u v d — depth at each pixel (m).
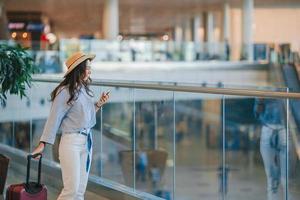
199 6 27.38
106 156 8.40
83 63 3.55
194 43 18.50
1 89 5.06
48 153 5.45
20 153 6.64
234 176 11.28
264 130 5.91
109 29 22.64
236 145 12.03
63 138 3.55
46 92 6.63
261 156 6.25
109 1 22.69
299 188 5.12
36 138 6.68
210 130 17.14
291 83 17.11
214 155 17.23
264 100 5.82
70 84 3.52
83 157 3.62
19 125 7.00
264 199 6.22
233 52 18.92
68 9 26.25
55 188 5.23
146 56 17.66
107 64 16.86
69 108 3.53
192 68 18.17
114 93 7.36
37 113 6.68
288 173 5.22
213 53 18.75
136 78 17.38
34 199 3.96
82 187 3.63
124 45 17.33
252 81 18.70
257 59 18.92
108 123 8.72
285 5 27.62
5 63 4.88
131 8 27.45
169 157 10.28
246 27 24.53
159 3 25.33
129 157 8.25
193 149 17.89
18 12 27.22
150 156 10.32
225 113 8.27
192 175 16.25
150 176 10.09
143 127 9.93
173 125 9.95
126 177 6.68
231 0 25.36
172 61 18.06
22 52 5.04
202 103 15.91
